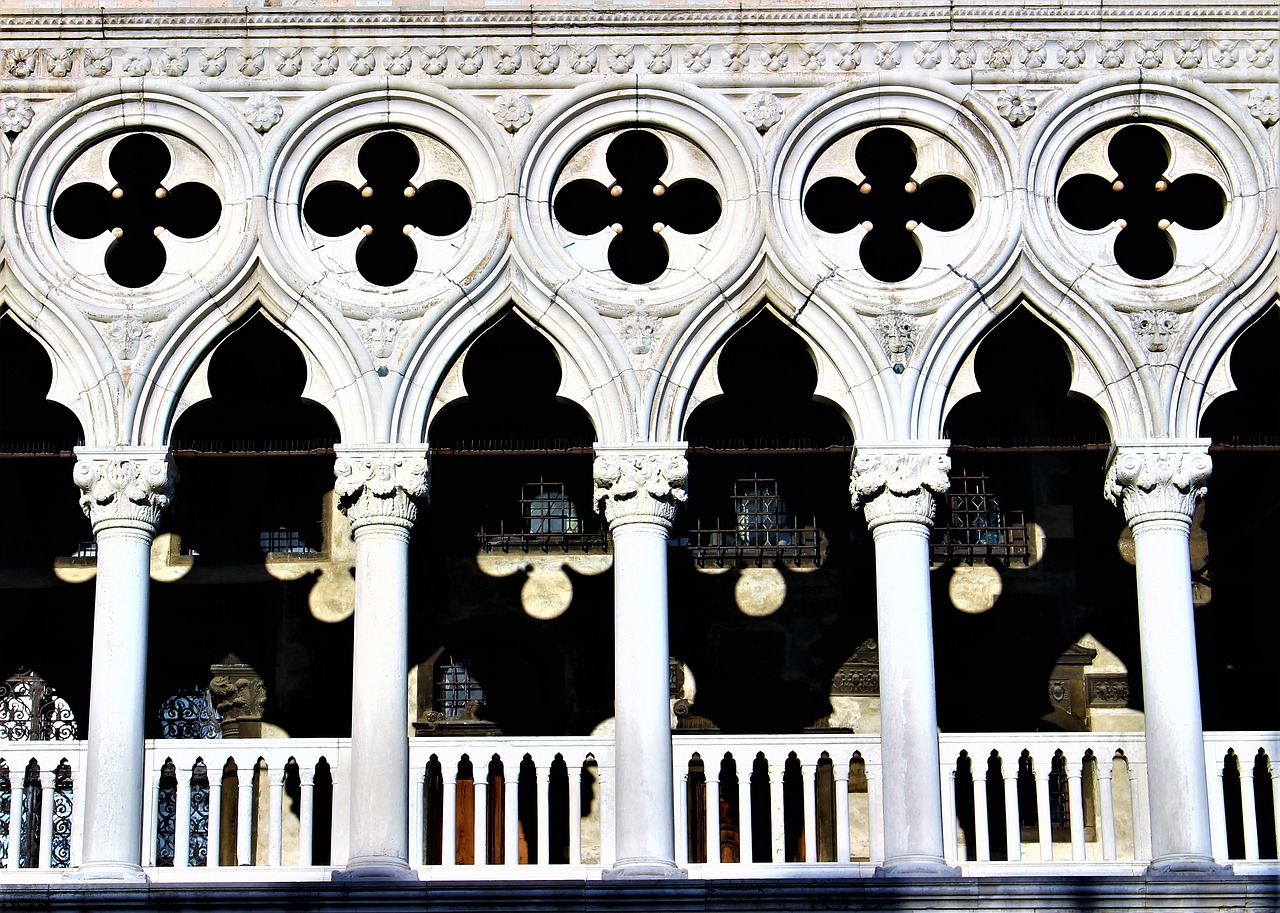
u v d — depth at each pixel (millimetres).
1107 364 25703
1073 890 23484
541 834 24953
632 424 25281
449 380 25594
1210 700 29953
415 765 25016
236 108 26156
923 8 26391
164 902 23250
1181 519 25266
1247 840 24844
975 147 26188
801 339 25844
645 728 24344
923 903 23422
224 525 30375
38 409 29797
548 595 30203
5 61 26156
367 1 26344
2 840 28266
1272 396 29703
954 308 25688
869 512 25281
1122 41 26453
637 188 27266
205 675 29953
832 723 29781
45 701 29906
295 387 29734
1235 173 26234
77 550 30312
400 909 23375
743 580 30203
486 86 26234
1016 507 30438
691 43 26344
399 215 27234
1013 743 25266
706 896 23422
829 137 26219
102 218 26984
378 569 24891
